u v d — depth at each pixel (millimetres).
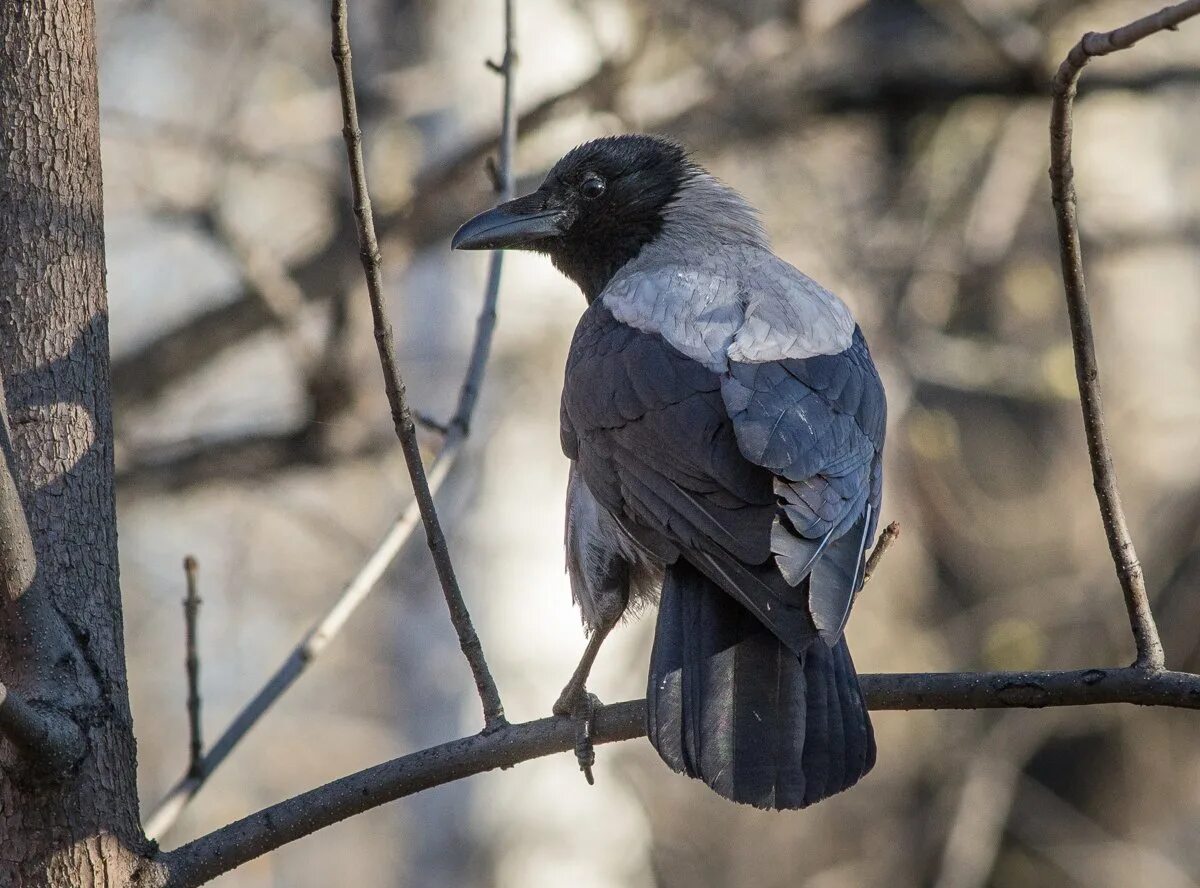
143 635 19531
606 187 8820
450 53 14477
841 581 6035
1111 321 17672
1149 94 15930
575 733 6387
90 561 5590
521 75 14344
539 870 12781
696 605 6191
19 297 5676
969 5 15070
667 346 7117
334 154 15531
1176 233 17484
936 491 17328
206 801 19531
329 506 17766
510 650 12836
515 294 13430
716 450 6523
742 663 5934
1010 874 18547
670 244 8703
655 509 6480
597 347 7371
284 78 16672
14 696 5098
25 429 5609
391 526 7242
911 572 17641
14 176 5715
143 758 19344
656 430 6738
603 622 7234
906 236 15930
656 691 5922
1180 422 17125
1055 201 5746
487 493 13023
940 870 16984
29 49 5758
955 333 17469
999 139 16375
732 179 16000
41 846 5281
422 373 13422
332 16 5703
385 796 5801
